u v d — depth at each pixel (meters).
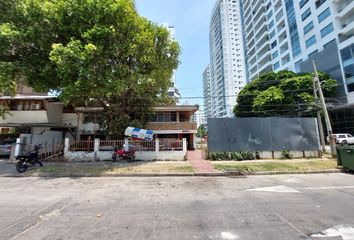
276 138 17.14
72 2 12.95
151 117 22.56
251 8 79.62
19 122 24.02
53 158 16.83
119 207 6.01
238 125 17.09
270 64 65.19
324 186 8.62
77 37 13.91
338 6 39.78
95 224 4.78
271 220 4.95
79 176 11.67
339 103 36.38
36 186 9.05
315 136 17.45
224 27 122.44
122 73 15.38
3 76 13.27
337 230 4.38
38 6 13.08
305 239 3.99
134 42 14.95
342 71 36.75
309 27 46.44
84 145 17.06
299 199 6.72
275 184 9.12
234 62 119.12
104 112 19.67
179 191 7.99
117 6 13.31
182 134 29.70
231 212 5.53
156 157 16.89
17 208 5.97
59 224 4.79
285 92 36.78
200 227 4.58
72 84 13.10
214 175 11.72
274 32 63.16
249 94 42.50
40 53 14.60
